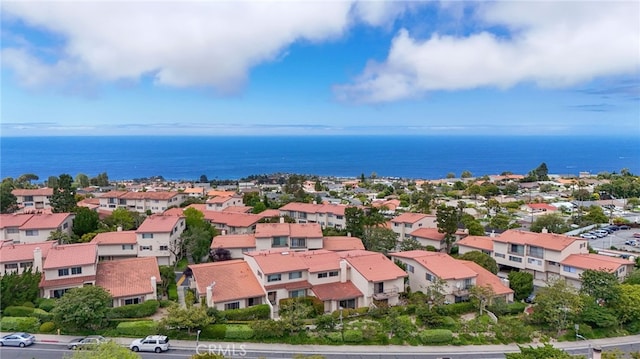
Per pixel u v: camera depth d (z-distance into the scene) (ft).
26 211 317.63
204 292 159.74
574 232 298.15
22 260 180.75
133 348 132.98
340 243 234.17
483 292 163.84
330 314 157.28
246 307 160.04
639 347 145.28
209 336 143.33
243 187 602.03
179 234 240.73
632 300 159.63
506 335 147.43
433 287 165.17
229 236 236.63
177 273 211.82
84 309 139.33
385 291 170.50
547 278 203.51
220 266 175.83
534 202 441.68
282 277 167.84
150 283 168.86
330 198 479.00
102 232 239.91
